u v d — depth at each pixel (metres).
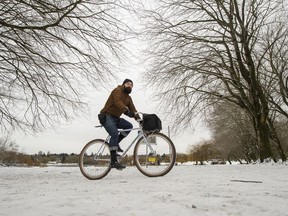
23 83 8.82
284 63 12.72
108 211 2.03
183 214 1.93
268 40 12.22
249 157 37.34
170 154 4.65
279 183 3.51
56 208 2.14
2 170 9.30
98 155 4.89
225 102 14.79
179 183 3.55
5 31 7.67
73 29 8.12
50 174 6.88
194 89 12.96
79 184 3.90
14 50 8.25
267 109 12.11
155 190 2.95
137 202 2.31
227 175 4.79
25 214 1.98
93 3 7.79
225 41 11.94
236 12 11.62
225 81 12.68
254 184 3.40
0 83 9.05
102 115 4.76
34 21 7.73
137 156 4.79
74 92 9.12
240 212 1.97
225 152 42.59
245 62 12.15
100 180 4.49
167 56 12.75
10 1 7.12
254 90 12.14
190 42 12.41
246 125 23.98
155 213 1.97
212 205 2.17
